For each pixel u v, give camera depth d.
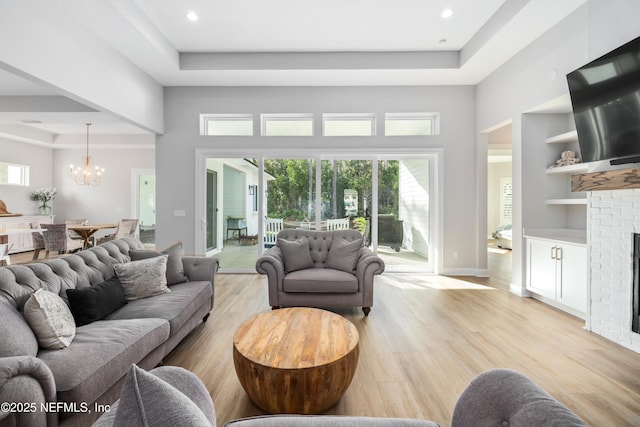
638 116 2.22
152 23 3.53
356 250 3.44
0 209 6.41
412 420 1.08
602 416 1.66
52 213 8.04
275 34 3.81
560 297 3.22
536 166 3.80
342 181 5.03
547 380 1.99
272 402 1.58
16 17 2.36
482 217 4.82
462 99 4.84
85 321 1.91
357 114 4.95
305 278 3.14
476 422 0.95
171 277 2.83
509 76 4.00
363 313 3.22
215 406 1.74
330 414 1.66
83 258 2.32
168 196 4.94
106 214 8.15
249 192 5.07
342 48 4.16
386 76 4.49
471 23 3.60
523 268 3.81
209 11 3.34
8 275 1.70
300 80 4.62
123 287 2.38
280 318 2.16
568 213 3.79
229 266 5.10
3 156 6.87
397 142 4.89
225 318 3.05
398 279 4.63
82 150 8.09
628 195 2.44
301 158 5.02
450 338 2.62
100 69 3.38
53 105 4.65
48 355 1.46
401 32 3.78
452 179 4.88
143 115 4.30
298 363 1.58
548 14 3.05
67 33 2.89
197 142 4.93
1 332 1.32
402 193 5.02
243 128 5.11
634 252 2.41
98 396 1.42
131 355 1.65
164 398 0.67
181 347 2.44
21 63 2.41
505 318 3.07
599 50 2.62
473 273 4.88
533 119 3.78
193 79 4.61
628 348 2.43
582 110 2.69
